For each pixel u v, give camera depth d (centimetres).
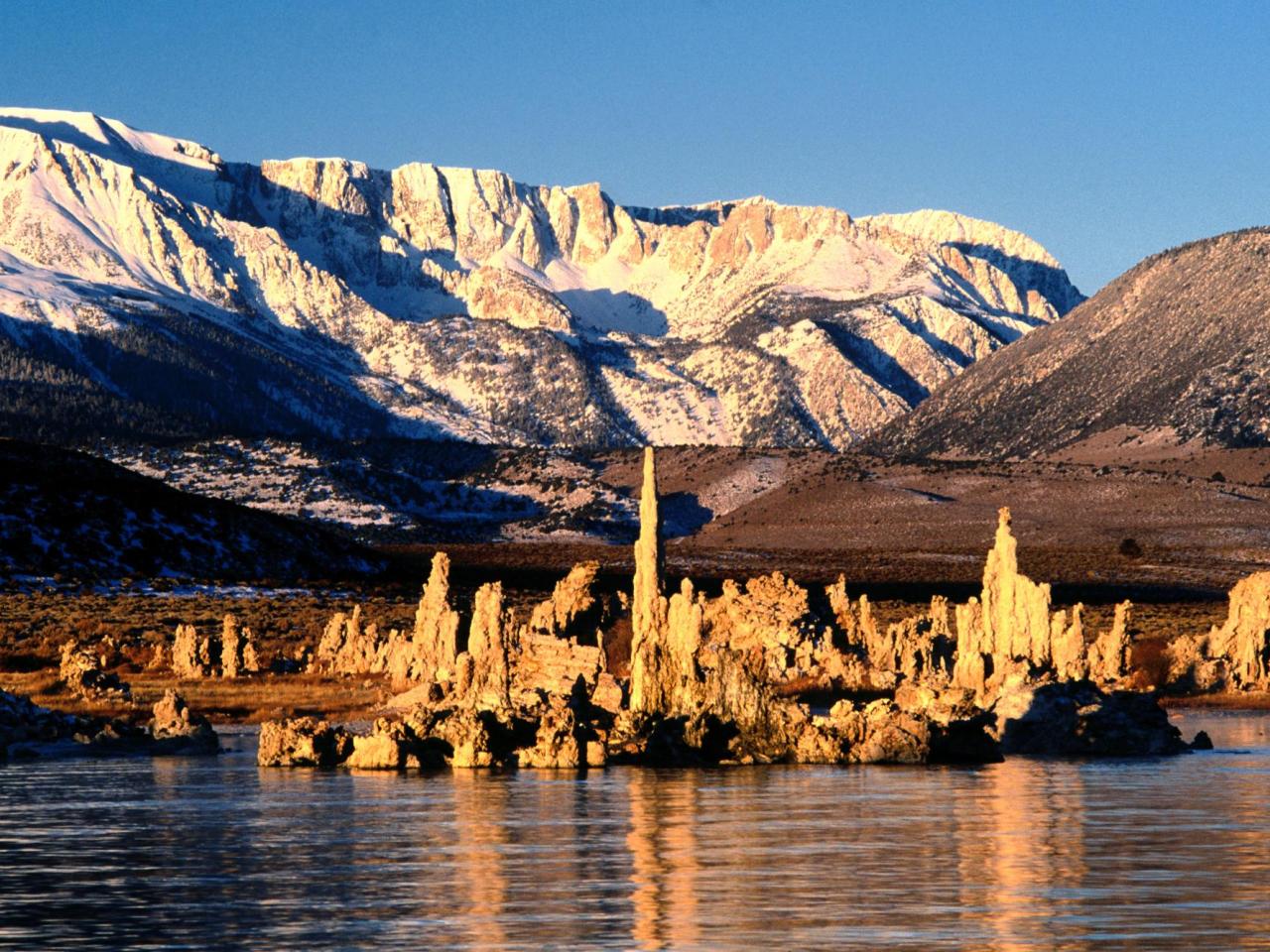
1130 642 13175
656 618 8375
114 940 4003
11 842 5453
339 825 5766
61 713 9662
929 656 12125
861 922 4138
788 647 12000
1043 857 5050
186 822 5869
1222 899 4394
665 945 3912
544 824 5762
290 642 15938
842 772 7519
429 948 3897
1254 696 12125
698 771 7594
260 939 4003
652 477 8475
